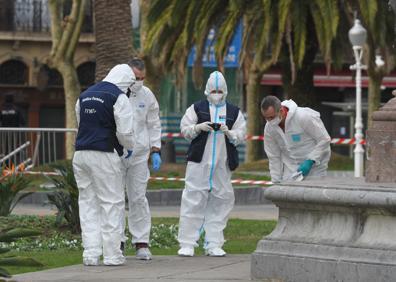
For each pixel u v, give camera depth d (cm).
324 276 2030
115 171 2427
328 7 5381
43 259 2586
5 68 9200
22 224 3173
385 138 2122
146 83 5866
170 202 4481
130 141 2405
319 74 8869
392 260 1948
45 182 4438
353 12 5725
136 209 2573
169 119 8038
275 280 2112
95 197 2450
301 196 2080
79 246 2881
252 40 5525
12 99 6138
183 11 5609
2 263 2033
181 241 2638
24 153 4569
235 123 2627
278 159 2622
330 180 2202
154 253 2755
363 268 1975
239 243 2983
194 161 2616
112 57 4688
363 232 2014
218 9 5669
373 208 1988
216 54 5609
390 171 2117
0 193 3347
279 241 2119
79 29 6556
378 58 6338
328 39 5375
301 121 2561
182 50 5688
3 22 9175
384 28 5484
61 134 5256
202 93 8012
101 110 2409
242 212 4153
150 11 5681
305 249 2073
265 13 5359
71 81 6588
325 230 2070
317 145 2575
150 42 5684
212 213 2648
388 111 2134
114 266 2419
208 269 2345
